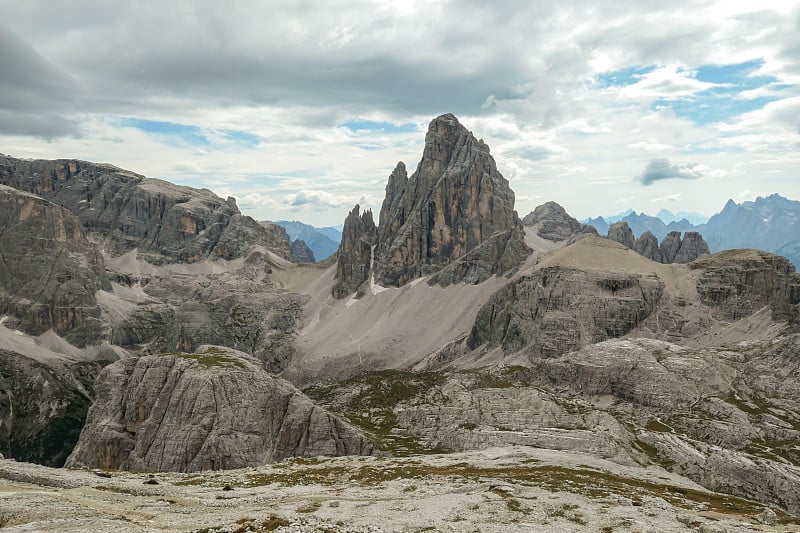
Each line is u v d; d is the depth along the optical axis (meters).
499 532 81.12
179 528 77.88
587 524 89.38
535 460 161.88
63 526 74.25
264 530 74.12
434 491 119.19
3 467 123.19
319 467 166.25
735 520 98.25
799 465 187.88
